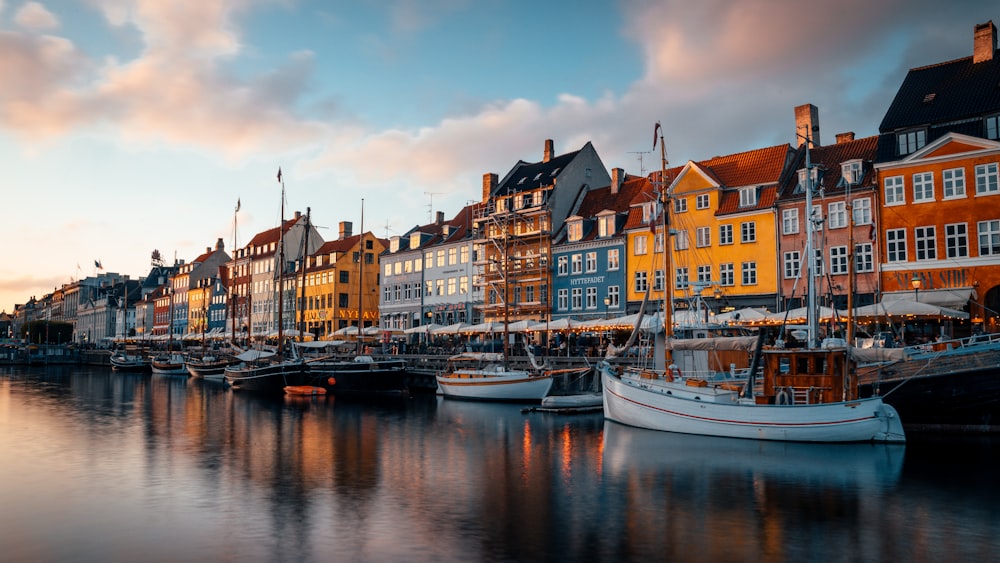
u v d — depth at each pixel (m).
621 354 45.12
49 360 124.50
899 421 26.39
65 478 21.91
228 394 55.28
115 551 14.63
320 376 54.88
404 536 15.55
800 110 52.84
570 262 62.06
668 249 33.09
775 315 41.28
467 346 56.81
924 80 45.38
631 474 22.02
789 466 22.84
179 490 20.19
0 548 14.86
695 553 14.38
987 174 39.72
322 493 19.75
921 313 33.47
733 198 51.62
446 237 76.25
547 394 44.59
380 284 84.19
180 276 136.12
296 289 96.94
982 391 27.27
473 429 32.97
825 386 27.66
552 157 72.81
